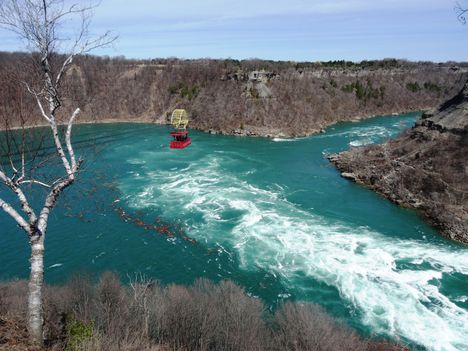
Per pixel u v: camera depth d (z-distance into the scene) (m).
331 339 17.91
